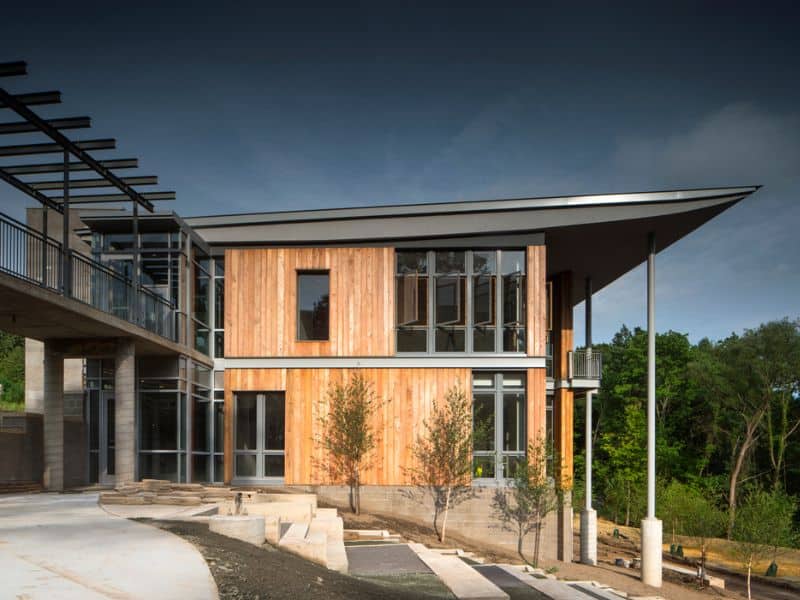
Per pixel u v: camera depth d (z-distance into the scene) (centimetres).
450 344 2192
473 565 1376
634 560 2450
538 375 2148
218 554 793
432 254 2233
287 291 2245
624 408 5175
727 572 2819
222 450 2253
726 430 5091
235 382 2225
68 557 742
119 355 1758
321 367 2208
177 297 2050
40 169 1638
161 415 1997
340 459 2152
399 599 812
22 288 1245
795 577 2722
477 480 2128
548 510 2023
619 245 2384
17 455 2147
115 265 2069
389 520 1975
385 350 2192
